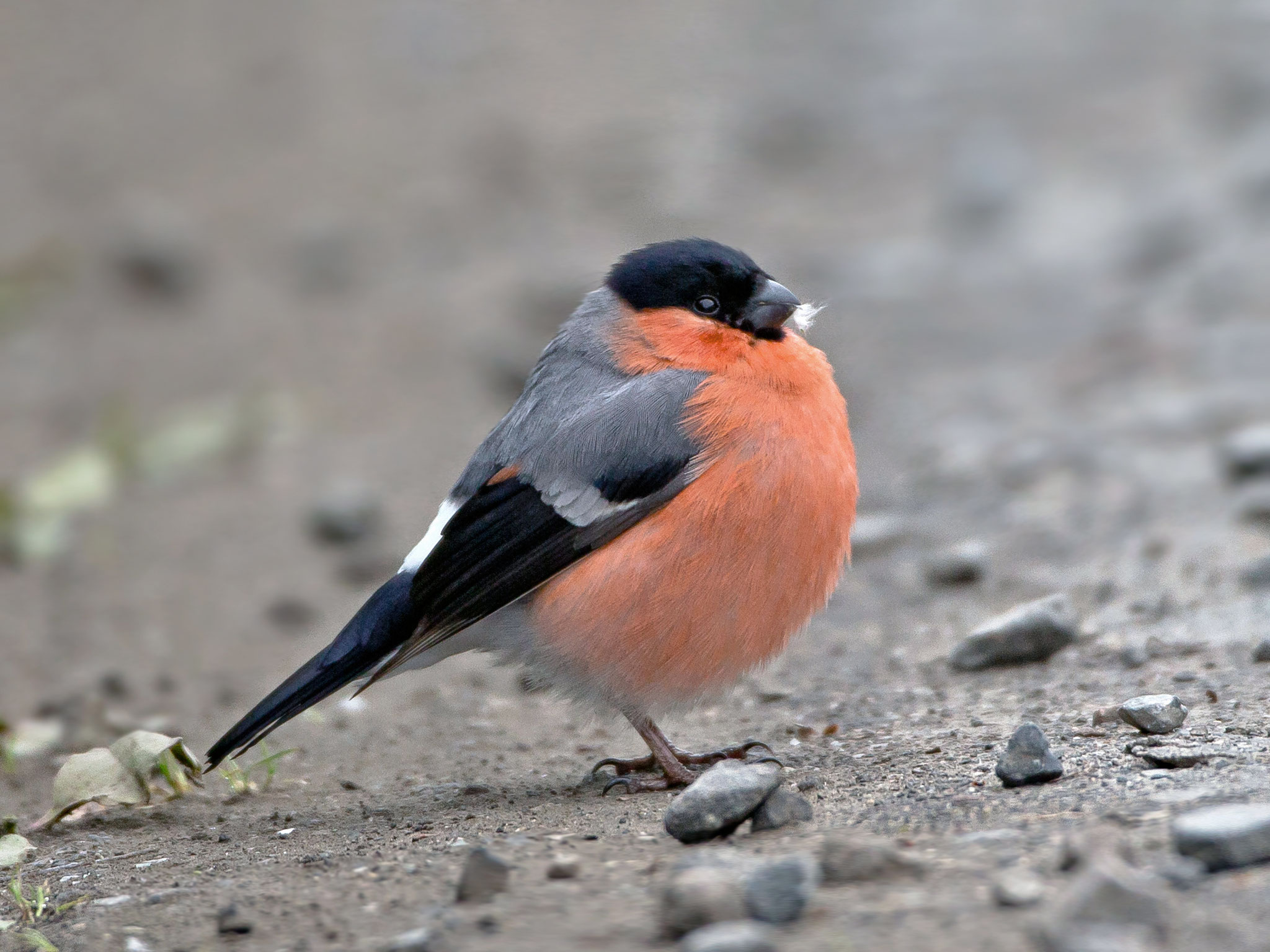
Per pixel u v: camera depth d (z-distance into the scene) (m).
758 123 26.72
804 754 8.27
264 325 20.92
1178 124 24.52
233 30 32.97
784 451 7.88
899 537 12.56
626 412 7.98
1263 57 26.62
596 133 26.62
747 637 7.99
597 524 7.91
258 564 13.98
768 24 32.50
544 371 8.73
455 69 30.36
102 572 14.09
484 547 8.12
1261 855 5.37
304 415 17.75
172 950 6.03
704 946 5.02
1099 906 4.93
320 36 32.31
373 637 8.23
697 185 24.45
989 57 29.31
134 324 21.53
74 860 7.75
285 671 11.39
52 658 11.95
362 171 26.02
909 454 14.81
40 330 21.59
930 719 8.63
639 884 5.95
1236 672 8.56
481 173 25.38
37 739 10.05
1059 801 6.58
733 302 8.34
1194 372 15.83
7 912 6.96
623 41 31.69
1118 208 21.88
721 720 9.45
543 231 22.94
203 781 9.14
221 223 24.34
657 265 8.48
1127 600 10.22
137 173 26.28
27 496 15.66
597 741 9.43
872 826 6.53
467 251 22.55
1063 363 16.97
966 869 5.66
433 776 8.91
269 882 6.77
